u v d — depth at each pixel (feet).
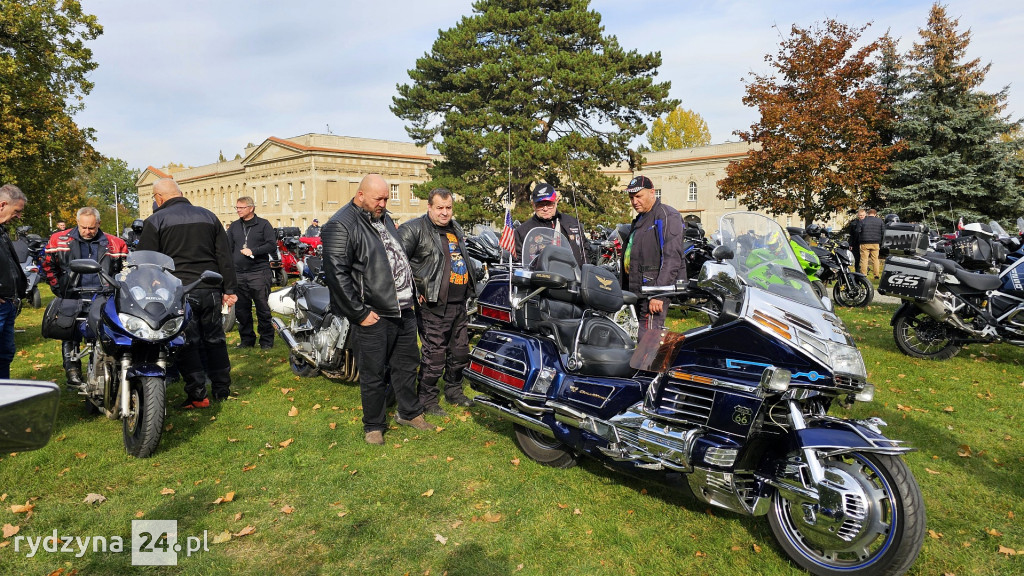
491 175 96.84
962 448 14.40
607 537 10.73
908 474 8.93
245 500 12.07
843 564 9.36
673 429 10.56
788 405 9.88
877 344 25.03
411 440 15.30
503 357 13.80
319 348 19.42
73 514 11.41
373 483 12.82
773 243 11.98
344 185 173.99
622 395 11.73
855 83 70.38
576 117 103.81
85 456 14.02
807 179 69.21
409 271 15.85
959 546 10.50
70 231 18.58
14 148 76.84
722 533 10.92
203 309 17.51
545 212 18.26
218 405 17.95
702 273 10.78
